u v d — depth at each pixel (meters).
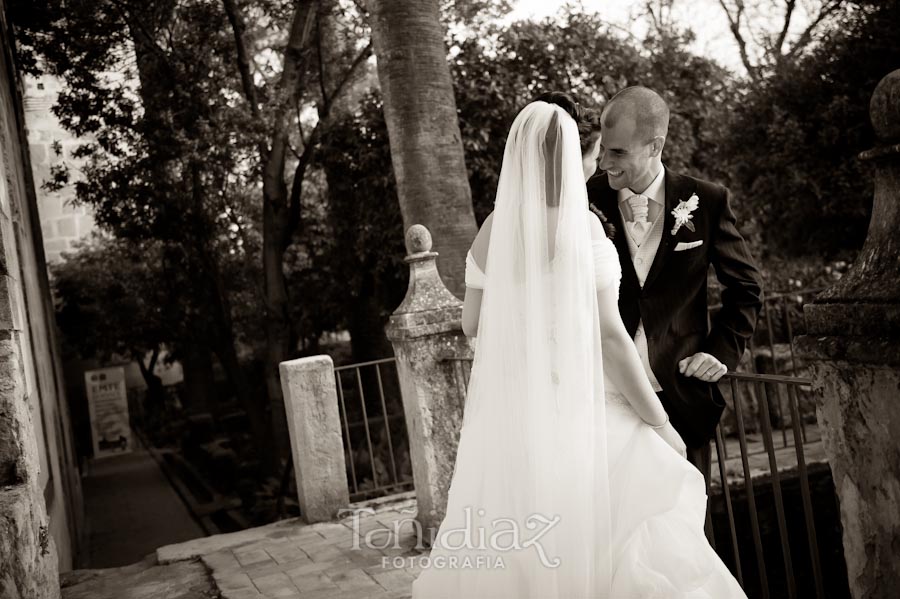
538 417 2.01
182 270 12.79
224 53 11.45
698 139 10.80
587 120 2.18
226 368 12.73
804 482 2.47
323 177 14.46
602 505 2.01
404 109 6.88
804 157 8.96
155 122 10.67
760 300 2.62
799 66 9.26
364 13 11.59
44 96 20.62
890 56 8.42
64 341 19.58
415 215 6.92
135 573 4.64
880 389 1.82
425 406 4.36
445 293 4.44
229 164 11.01
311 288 13.12
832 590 5.50
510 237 2.10
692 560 2.03
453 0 10.20
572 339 1.99
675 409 2.58
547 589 1.96
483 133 9.58
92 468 19.67
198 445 17.30
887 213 1.88
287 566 4.35
